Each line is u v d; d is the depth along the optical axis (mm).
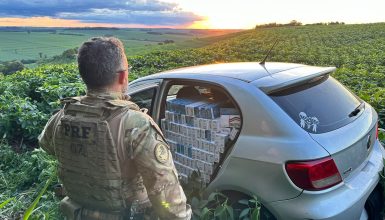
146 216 1976
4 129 6590
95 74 1890
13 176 5039
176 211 1895
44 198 4117
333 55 30734
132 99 4207
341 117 3062
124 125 1861
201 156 3391
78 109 1955
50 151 2314
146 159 1832
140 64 22641
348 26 75562
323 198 2676
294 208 2695
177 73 3703
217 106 3322
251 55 33625
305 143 2723
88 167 1921
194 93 3779
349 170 2873
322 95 3172
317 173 2650
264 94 2996
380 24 74562
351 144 2875
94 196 1969
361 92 8555
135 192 1949
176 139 3660
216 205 3209
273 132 2855
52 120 2182
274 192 2789
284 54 33750
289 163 2709
